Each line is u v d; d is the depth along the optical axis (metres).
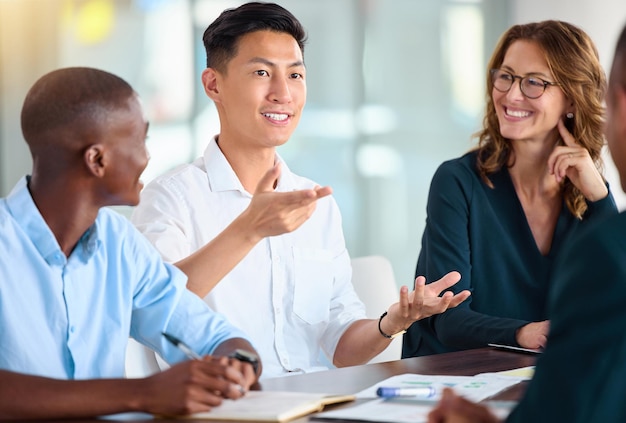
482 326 2.97
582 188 3.32
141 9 6.05
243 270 3.01
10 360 2.04
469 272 3.33
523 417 1.46
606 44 7.27
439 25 6.92
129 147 2.05
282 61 3.04
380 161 6.74
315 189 2.44
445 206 3.38
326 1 6.50
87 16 5.99
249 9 3.04
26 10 5.90
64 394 1.81
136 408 1.83
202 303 2.41
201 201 3.08
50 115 2.01
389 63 6.74
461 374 2.28
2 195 5.91
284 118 3.05
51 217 2.08
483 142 3.54
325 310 3.13
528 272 3.35
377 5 6.66
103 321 2.23
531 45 3.34
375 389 2.09
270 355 3.03
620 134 1.54
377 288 3.42
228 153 3.13
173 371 1.87
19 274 2.06
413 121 6.85
